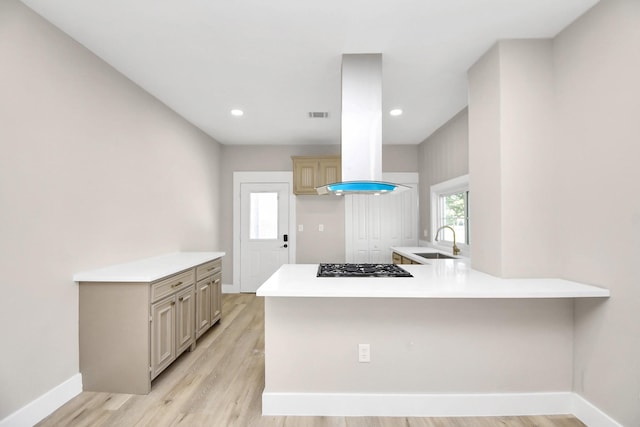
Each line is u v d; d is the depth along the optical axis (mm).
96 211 2523
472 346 2143
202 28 2123
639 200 1646
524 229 2189
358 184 2402
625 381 1743
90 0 1854
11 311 1865
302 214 5375
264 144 5355
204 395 2334
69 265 2264
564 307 2139
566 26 2088
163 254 3539
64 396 2189
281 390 2150
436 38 2227
